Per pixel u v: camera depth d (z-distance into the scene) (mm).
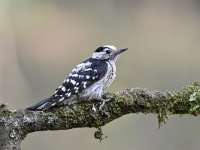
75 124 7480
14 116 7273
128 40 20812
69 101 7820
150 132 15195
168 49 20422
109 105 7570
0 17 19234
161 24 21609
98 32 20859
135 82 18188
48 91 17891
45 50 19750
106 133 15195
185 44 20781
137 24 21531
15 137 7219
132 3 21781
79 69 8133
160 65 19203
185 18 21875
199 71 19047
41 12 20516
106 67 8266
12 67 18141
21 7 19953
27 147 14438
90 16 21359
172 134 15070
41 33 20125
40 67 18844
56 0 20969
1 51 18438
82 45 20250
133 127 15281
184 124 15086
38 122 7324
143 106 7633
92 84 8008
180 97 7668
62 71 18969
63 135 14656
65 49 20016
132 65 18922
